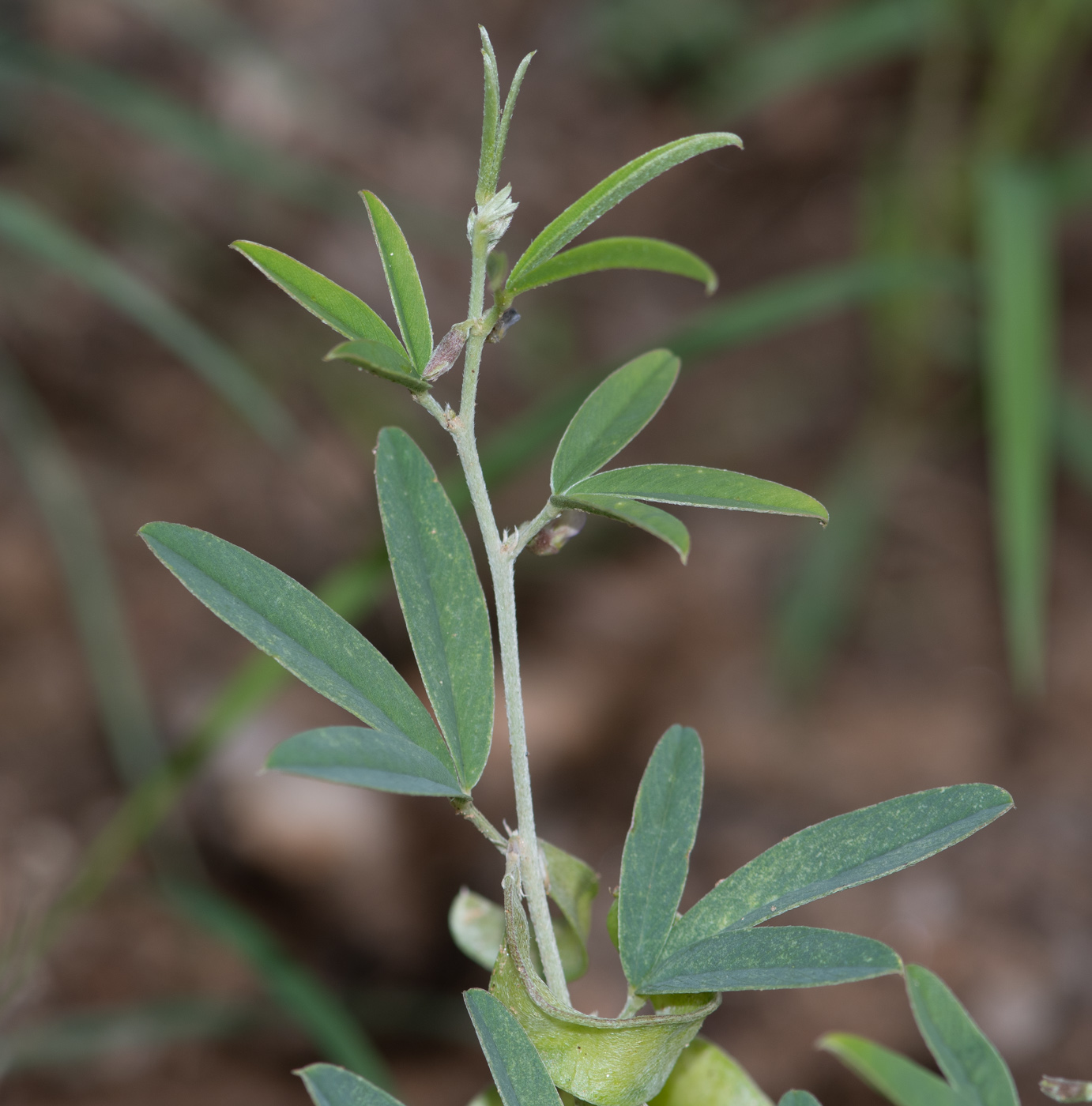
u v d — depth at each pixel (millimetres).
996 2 826
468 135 1249
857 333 1143
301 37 1260
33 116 1038
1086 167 702
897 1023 685
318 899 771
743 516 1034
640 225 1229
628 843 271
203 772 795
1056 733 856
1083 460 812
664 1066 264
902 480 1031
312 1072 259
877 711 886
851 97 1247
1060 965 723
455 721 268
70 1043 522
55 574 855
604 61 1292
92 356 973
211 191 1040
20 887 695
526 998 261
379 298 1044
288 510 927
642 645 936
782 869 268
